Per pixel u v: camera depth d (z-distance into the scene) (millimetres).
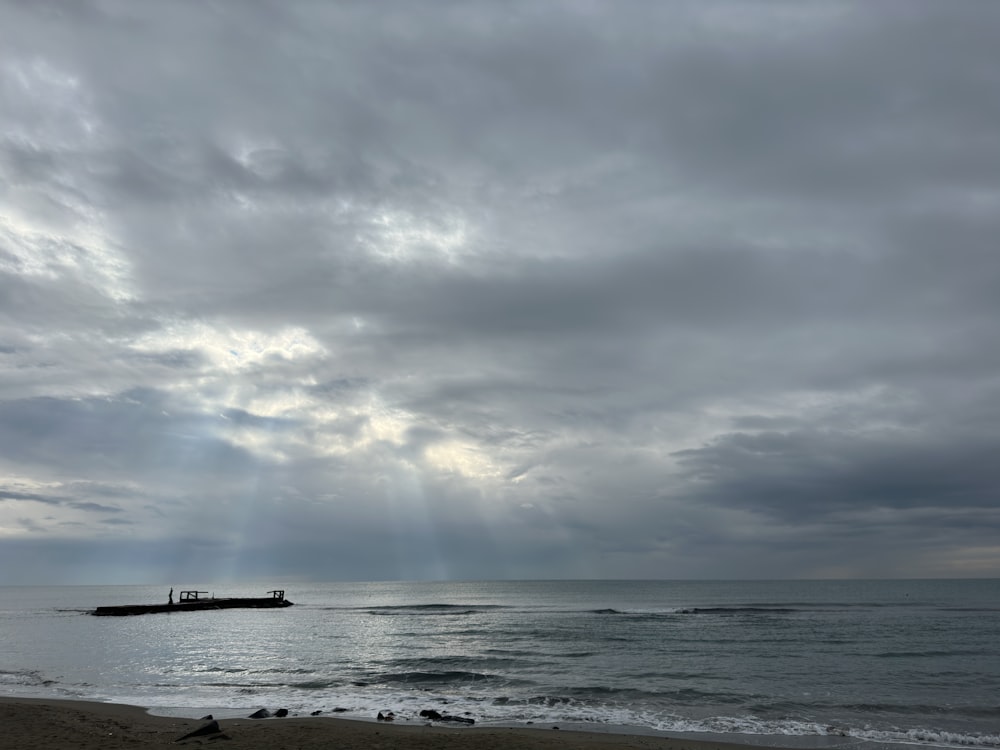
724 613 74312
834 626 55812
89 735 15492
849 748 16531
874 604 92250
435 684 26531
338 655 36906
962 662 33594
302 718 18672
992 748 16766
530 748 14992
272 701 22281
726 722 19547
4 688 25016
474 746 15078
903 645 41531
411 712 20469
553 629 54312
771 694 24359
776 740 17344
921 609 79500
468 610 87812
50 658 35812
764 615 70250
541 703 22469
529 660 34344
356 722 17875
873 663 33250
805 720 20000
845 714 20984
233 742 14930
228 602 91938
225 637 49125
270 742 15008
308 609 92625
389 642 44719
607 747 15289
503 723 19125
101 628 58438
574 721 19625
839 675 29281
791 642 43438
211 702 21938
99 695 23312
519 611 83875
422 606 98875
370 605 105688
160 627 59500
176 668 31266
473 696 23641
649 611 79000
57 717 17688
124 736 15445
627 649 39594
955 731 18516
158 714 19188
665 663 33219
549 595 144000
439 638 47500
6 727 16250
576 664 32750
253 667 31766
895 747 16703
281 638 48219
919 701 23125
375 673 29609
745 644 42281
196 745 14562
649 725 19141
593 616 70562
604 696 23875
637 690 25031
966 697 24000
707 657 35688
